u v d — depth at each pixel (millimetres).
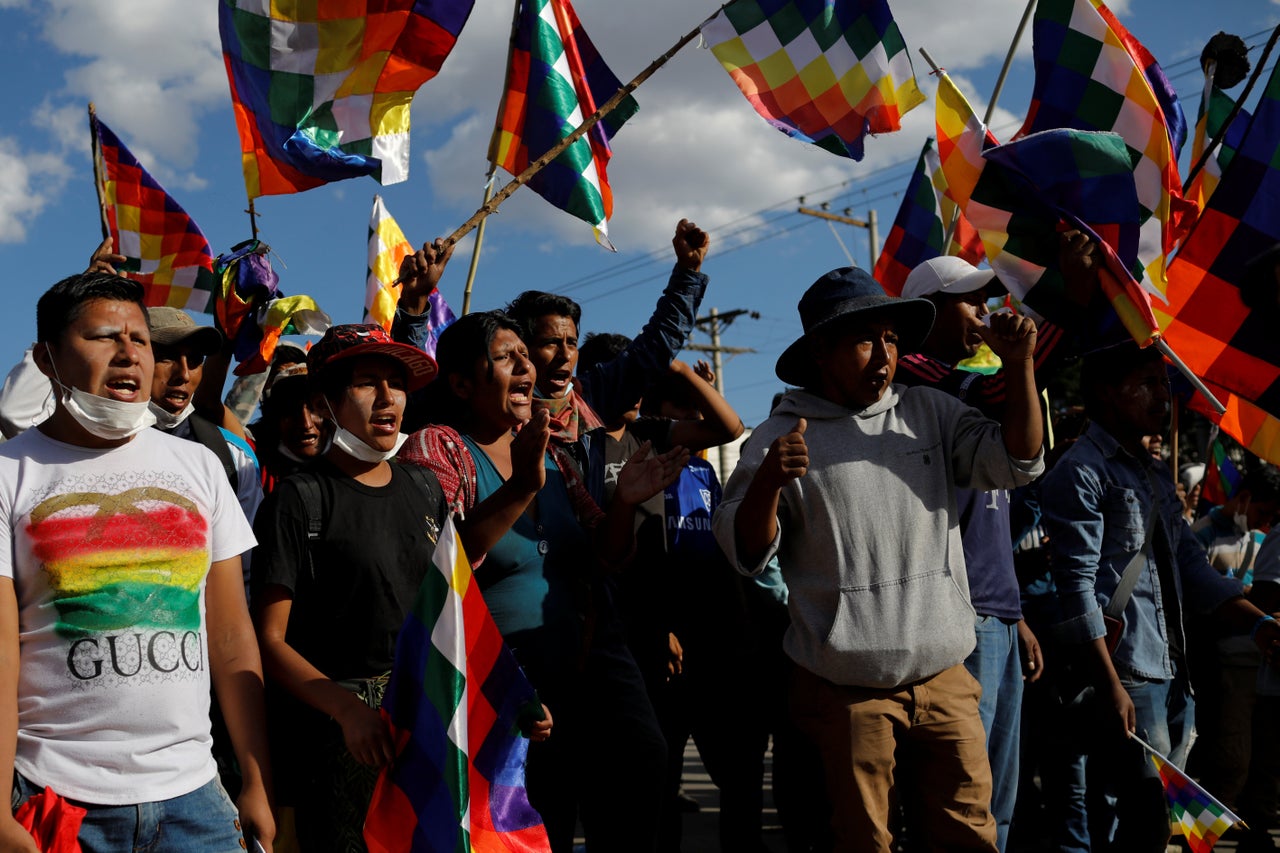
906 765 3914
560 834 4156
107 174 5465
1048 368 4445
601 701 4023
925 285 4855
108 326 2881
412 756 3115
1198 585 5215
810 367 4129
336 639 3371
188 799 2861
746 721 5180
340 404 3486
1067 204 4328
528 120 5250
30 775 2701
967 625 3865
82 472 2893
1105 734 4633
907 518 3865
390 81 4887
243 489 4336
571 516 4113
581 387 4914
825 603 3834
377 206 6582
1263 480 7098
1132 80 4680
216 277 5059
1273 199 4949
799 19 5074
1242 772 6145
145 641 2836
